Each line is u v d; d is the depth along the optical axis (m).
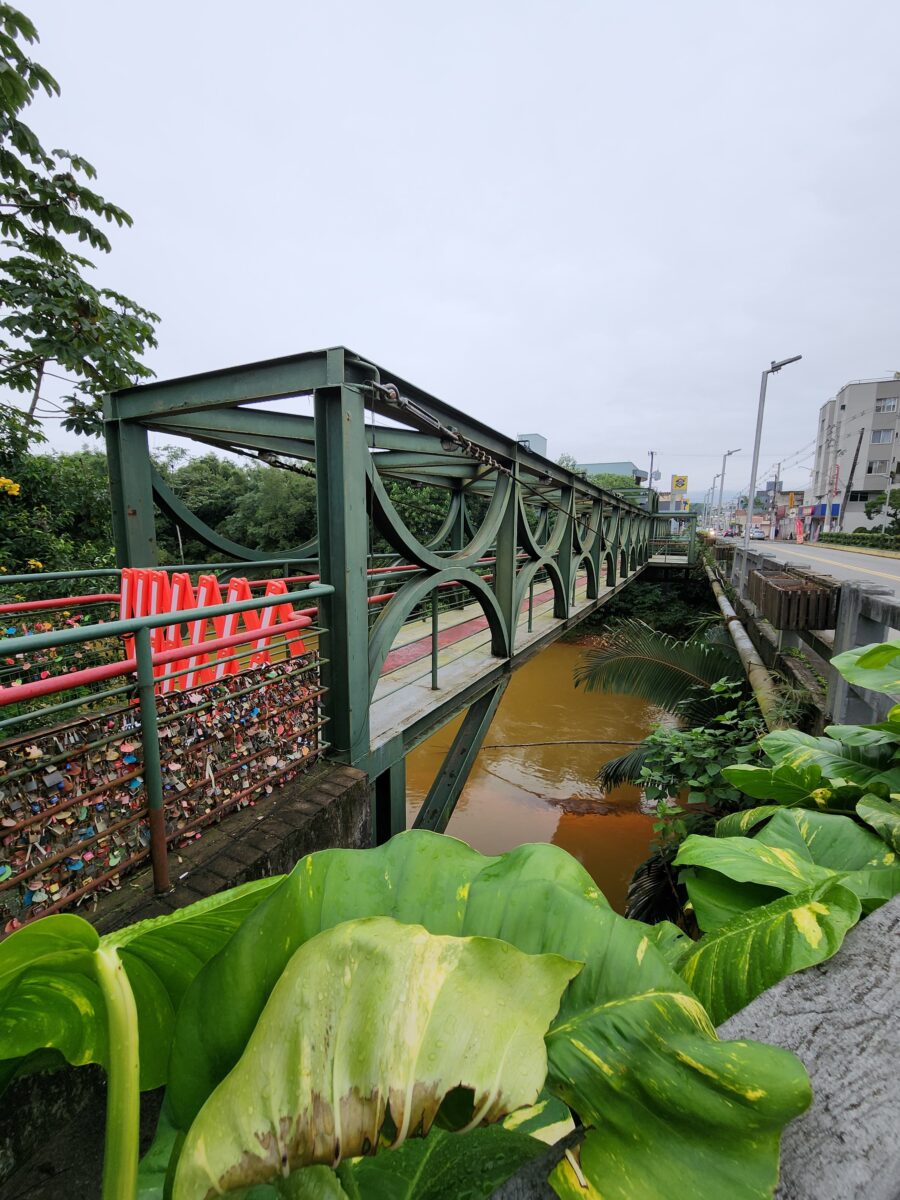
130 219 5.62
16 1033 0.75
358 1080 0.60
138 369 6.34
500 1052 0.61
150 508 4.03
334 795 2.46
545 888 0.86
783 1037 0.74
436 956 0.68
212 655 3.15
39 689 1.53
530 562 5.83
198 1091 0.70
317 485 2.74
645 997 0.73
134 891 1.82
